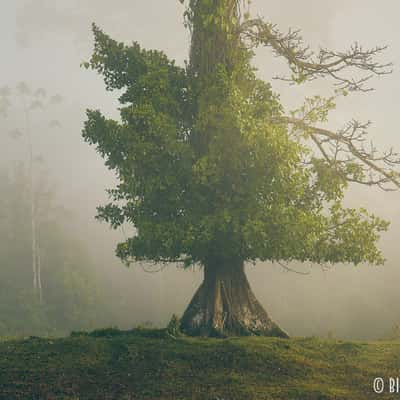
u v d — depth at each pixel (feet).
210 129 81.97
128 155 78.74
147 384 57.57
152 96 80.89
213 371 61.41
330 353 69.15
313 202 83.30
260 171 76.59
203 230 76.64
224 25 83.05
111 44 89.92
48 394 55.16
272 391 55.21
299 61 88.74
